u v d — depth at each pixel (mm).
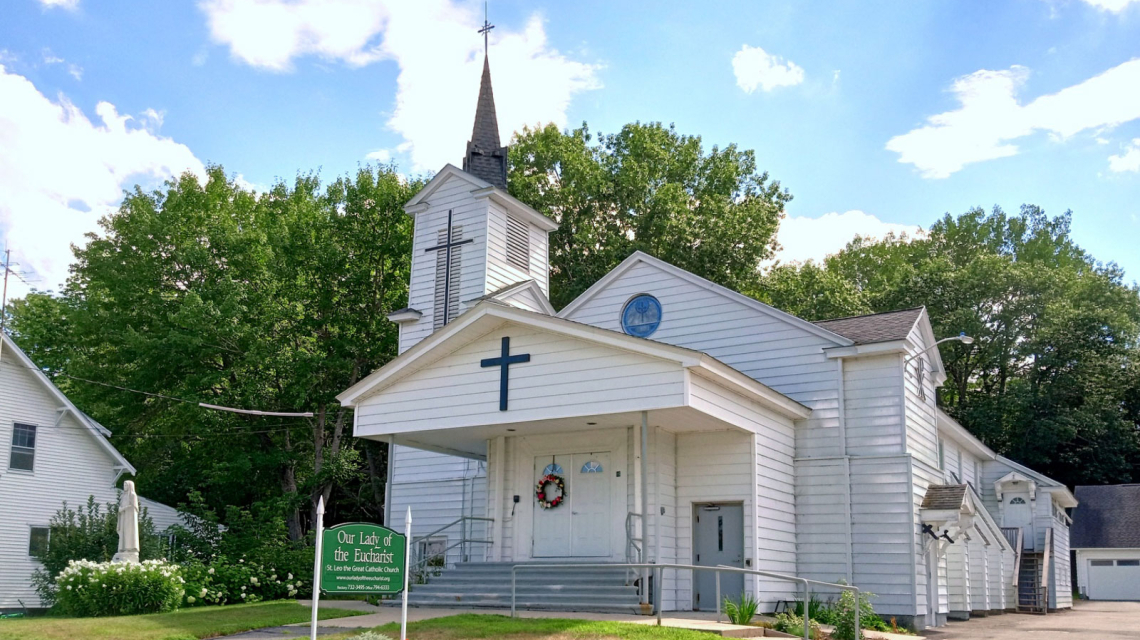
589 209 45656
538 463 21969
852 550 22531
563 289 45312
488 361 20031
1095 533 47344
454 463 27953
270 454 39000
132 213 41812
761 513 21016
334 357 38531
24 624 14898
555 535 21344
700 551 21344
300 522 42219
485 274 28719
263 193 50156
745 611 17203
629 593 18281
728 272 44875
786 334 24250
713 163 50438
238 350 38125
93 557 24875
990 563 31109
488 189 29156
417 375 21000
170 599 18188
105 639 13594
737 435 21156
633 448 20719
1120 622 25859
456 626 14719
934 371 26375
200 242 40625
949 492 23469
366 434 21406
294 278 40125
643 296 26344
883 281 58531
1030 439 50625
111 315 40438
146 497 41125
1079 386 51406
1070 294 54719
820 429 23438
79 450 34469
